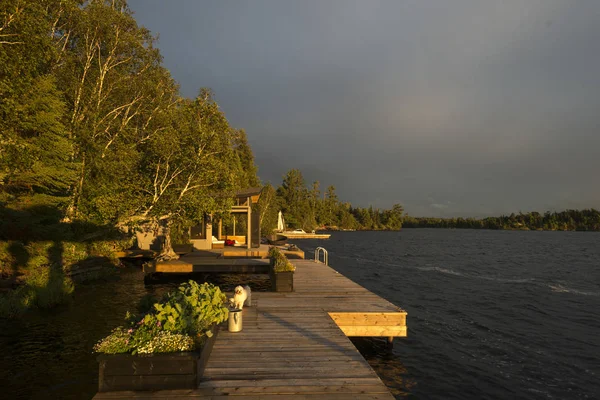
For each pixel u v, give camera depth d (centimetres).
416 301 1800
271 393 466
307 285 1300
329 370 543
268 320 834
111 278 1877
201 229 2902
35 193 1722
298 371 538
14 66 1313
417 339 1139
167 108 2366
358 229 16425
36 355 788
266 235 5906
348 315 903
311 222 12038
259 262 1981
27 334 929
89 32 2059
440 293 2030
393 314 907
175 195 2120
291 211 11288
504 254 5056
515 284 2403
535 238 11462
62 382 662
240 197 2894
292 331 746
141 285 1694
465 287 2256
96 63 2255
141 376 462
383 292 2048
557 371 907
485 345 1102
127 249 2680
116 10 2152
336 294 1141
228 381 498
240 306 814
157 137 2053
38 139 1588
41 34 1425
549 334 1242
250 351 623
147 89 2344
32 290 1210
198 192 2134
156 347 467
